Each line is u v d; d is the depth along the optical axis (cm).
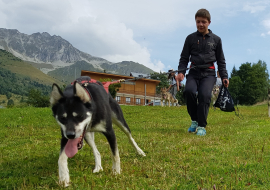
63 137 407
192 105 831
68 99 395
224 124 1081
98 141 744
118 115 521
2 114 1414
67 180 388
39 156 580
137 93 4862
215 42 791
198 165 467
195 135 786
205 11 771
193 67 790
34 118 1356
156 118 1421
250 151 541
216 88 1873
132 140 561
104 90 487
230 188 349
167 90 2242
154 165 471
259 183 371
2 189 387
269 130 834
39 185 399
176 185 372
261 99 6225
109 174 429
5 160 552
